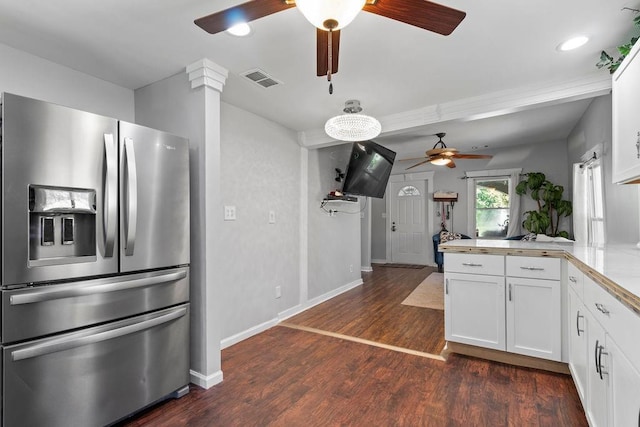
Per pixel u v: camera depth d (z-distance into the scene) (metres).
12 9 1.67
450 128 4.47
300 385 2.24
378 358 2.66
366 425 1.81
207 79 2.24
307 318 3.73
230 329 2.99
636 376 1.02
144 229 1.93
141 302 1.90
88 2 1.63
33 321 1.51
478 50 2.13
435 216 7.09
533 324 2.39
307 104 3.10
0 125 1.47
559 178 5.53
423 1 1.20
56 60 2.22
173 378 2.06
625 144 1.76
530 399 2.03
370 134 2.99
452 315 2.70
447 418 1.86
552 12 1.74
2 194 1.43
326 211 4.64
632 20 1.81
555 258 2.30
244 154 3.21
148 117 2.59
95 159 1.71
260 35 1.94
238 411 1.95
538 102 2.68
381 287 5.25
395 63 2.31
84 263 1.67
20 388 1.47
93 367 1.70
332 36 1.42
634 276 1.26
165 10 1.70
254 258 3.30
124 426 1.81
